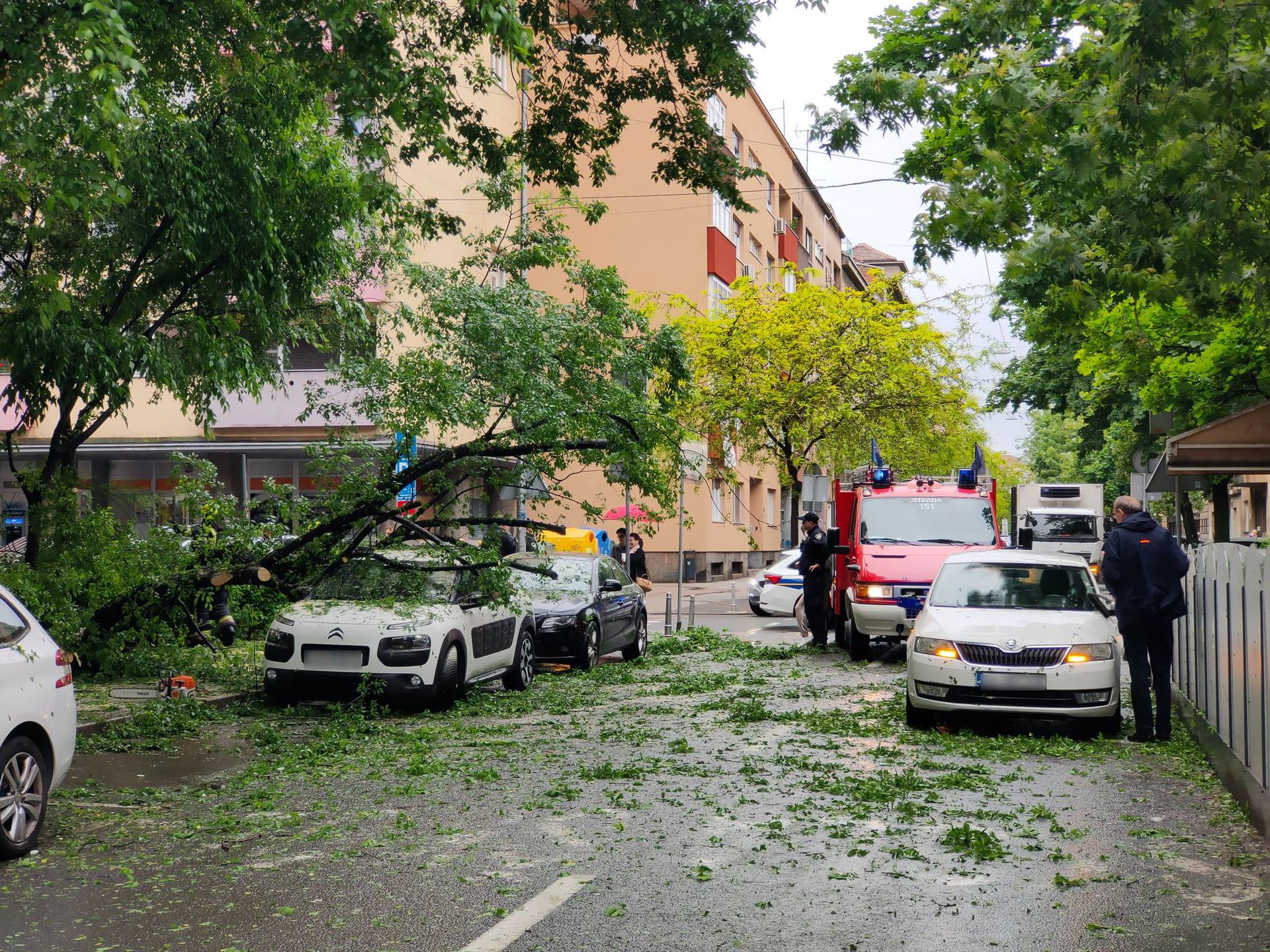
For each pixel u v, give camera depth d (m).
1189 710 14.09
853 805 8.80
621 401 14.65
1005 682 12.21
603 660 21.11
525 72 16.64
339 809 8.71
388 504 14.52
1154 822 8.30
